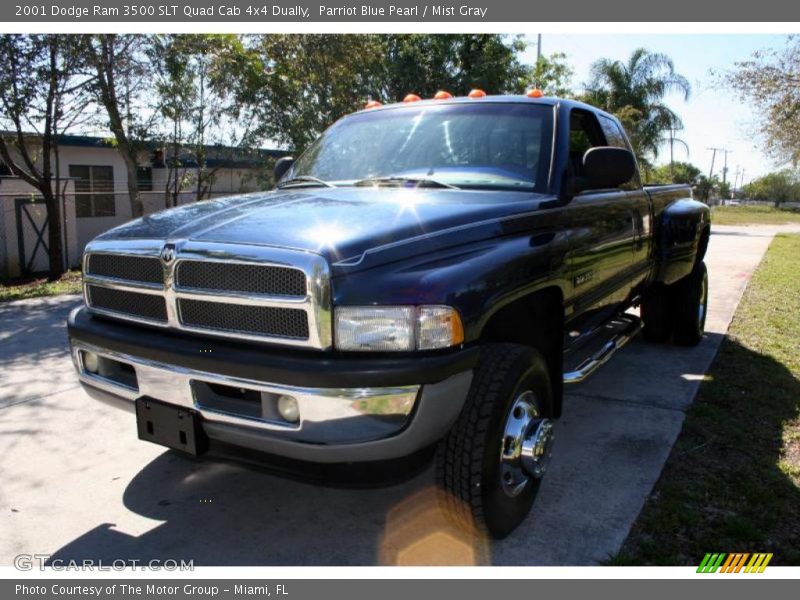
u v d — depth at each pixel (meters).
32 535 3.11
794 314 8.13
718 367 5.71
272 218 2.82
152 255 2.79
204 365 2.60
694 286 6.09
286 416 2.52
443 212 2.90
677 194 5.97
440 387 2.48
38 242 12.94
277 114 13.28
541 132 3.73
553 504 3.33
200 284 2.66
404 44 20.36
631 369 5.62
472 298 2.60
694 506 3.30
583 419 4.47
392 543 3.04
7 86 10.74
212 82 12.63
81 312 3.27
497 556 2.91
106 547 3.02
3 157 11.41
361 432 2.43
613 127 4.94
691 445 4.04
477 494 2.79
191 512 3.33
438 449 2.83
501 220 3.03
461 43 20.91
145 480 3.66
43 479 3.66
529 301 3.33
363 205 3.02
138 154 13.20
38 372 5.58
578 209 3.66
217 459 2.79
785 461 3.81
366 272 2.47
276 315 2.50
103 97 11.45
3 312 8.27
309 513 3.32
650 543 2.96
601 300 4.21
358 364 2.39
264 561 2.91
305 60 13.68
